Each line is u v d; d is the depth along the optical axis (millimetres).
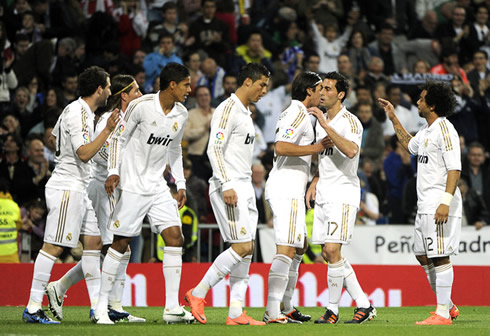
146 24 52406
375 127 47531
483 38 55969
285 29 53719
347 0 55656
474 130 51250
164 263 23078
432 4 57719
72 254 38250
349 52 52375
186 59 49219
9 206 37312
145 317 27719
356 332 20438
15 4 50312
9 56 47188
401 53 54188
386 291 36625
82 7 53500
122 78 25500
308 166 23734
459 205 24188
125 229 22703
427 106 24344
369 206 43531
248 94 22641
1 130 44375
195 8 54094
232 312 22766
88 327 21391
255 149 46875
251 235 22969
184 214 38219
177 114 23047
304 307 35312
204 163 44719
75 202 23188
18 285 35125
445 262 24219
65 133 23125
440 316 24172
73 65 48719
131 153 22875
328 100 23938
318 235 24531
